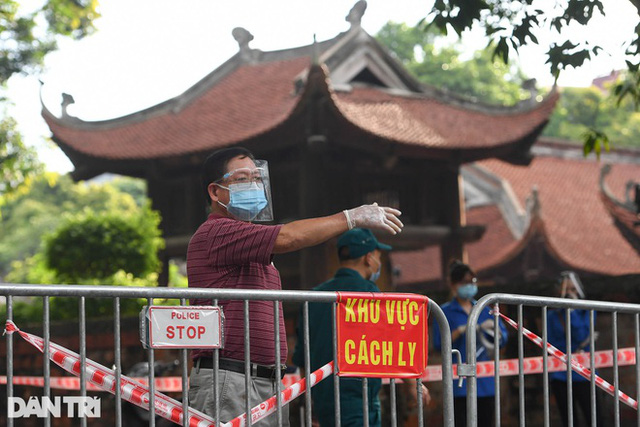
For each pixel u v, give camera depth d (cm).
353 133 3055
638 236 4281
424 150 3356
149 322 811
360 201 3397
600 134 1661
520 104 3619
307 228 865
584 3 1476
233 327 862
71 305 2775
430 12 1499
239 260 870
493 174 5878
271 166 3366
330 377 1125
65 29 3988
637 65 1501
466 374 955
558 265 5131
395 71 3606
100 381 823
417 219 3550
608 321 1728
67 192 11794
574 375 1514
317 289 1190
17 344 2711
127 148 3528
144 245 3002
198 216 3528
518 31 1500
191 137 3447
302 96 2909
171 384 1944
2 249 11375
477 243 5650
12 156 4134
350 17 3581
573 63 1495
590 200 6116
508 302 988
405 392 2002
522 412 987
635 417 1720
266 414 860
